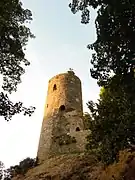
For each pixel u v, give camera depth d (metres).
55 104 36.94
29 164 30.62
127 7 13.76
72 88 38.91
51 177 24.97
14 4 18.53
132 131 16.05
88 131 31.78
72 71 41.41
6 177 29.72
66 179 23.67
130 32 14.06
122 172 19.45
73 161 26.14
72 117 34.84
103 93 19.45
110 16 14.59
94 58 15.73
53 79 40.94
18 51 19.62
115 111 17.41
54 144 31.81
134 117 16.06
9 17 18.45
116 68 15.12
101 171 21.94
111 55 15.10
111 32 14.73
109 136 16.81
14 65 19.86
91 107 18.83
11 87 20.34
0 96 17.38
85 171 23.41
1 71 19.66
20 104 17.61
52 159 29.47
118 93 16.98
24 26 20.38
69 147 30.80
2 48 18.89
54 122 34.47
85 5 16.38
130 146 16.81
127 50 14.52
